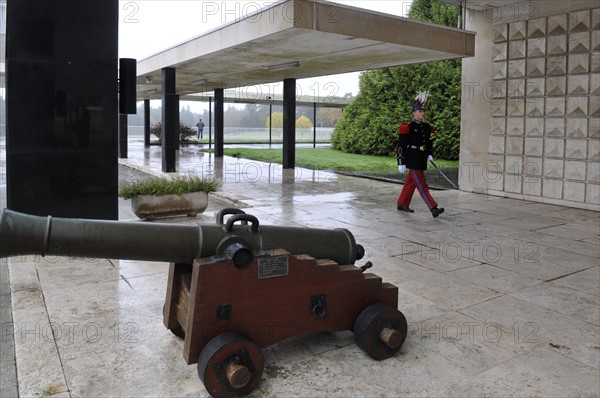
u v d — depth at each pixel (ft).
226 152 73.15
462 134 35.83
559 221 25.08
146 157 63.87
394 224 23.98
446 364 10.05
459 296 14.02
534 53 30.60
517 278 15.70
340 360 10.18
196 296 8.84
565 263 17.44
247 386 8.81
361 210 27.71
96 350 10.37
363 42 29.32
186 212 24.80
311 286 9.87
